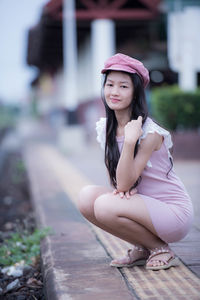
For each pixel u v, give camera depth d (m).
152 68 15.19
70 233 3.90
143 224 2.69
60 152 12.89
